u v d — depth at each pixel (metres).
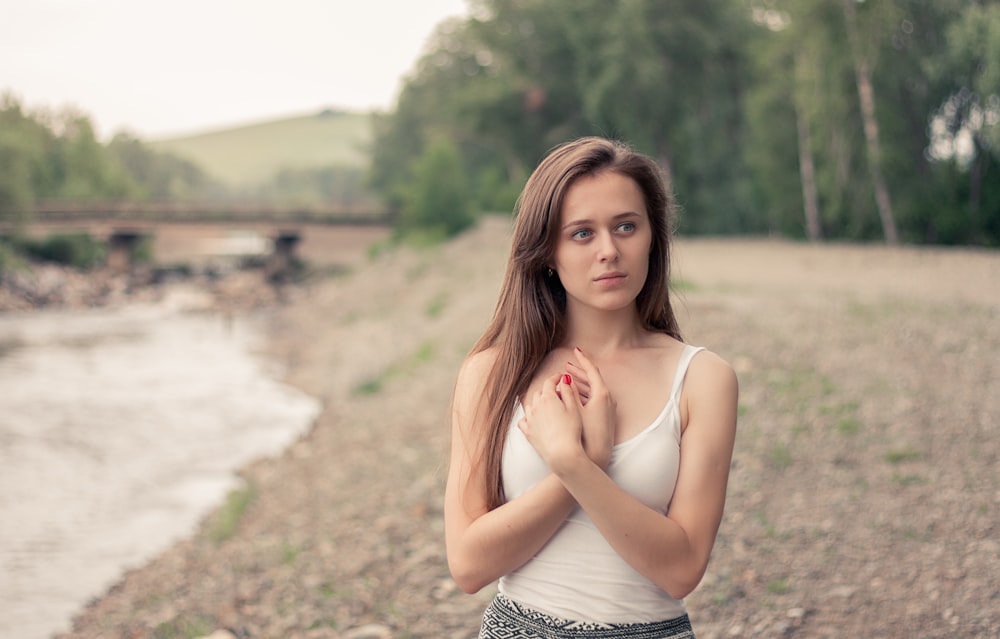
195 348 31.25
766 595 5.07
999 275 19.77
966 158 35.97
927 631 4.44
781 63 40.25
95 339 34.12
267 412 18.92
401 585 6.25
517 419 1.87
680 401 1.83
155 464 14.28
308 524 9.05
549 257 1.89
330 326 34.47
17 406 19.88
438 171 49.72
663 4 46.78
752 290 17.56
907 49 33.69
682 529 1.74
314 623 5.79
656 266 1.98
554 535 1.82
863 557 5.48
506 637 1.86
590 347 1.92
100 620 7.30
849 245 34.19
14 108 96.31
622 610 1.80
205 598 6.98
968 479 6.74
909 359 10.86
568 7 50.56
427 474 10.11
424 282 36.84
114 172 98.38
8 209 62.81
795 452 7.80
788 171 43.16
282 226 60.84
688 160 49.47
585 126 52.47
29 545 9.98
